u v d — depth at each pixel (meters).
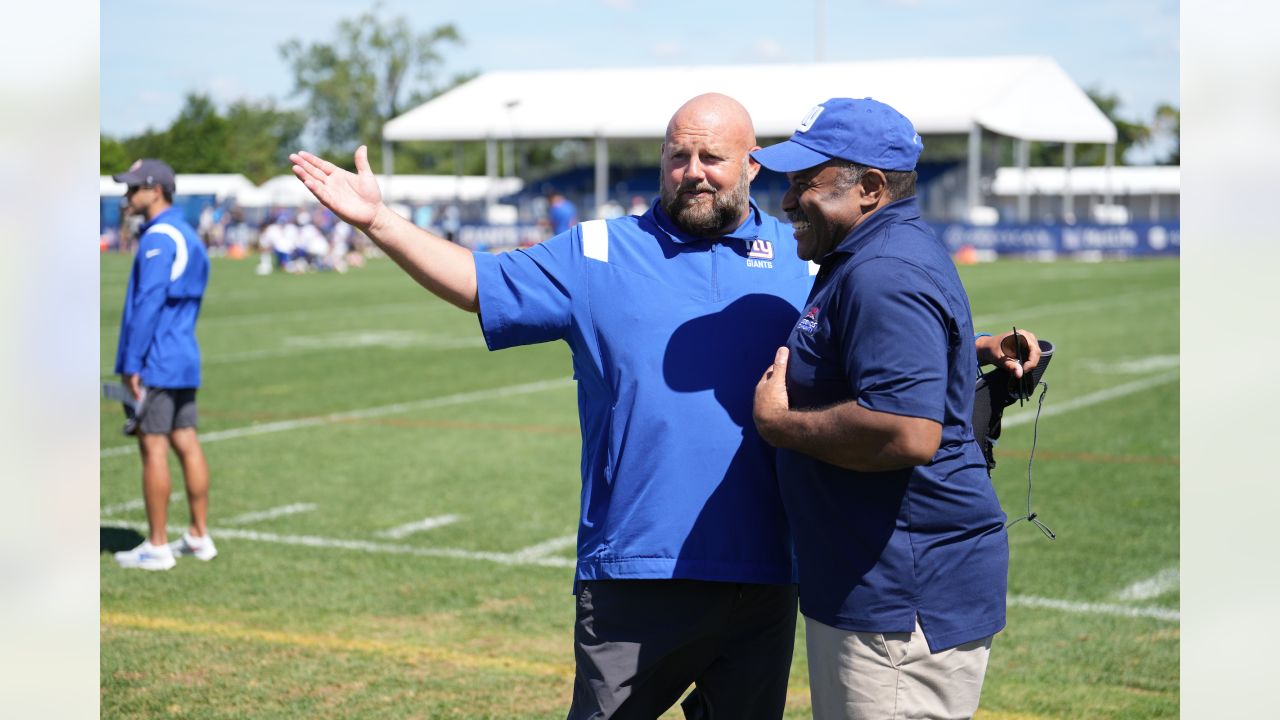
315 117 110.38
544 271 3.74
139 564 7.81
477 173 113.50
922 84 56.00
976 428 3.48
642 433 3.69
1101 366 18.11
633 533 3.68
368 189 3.62
